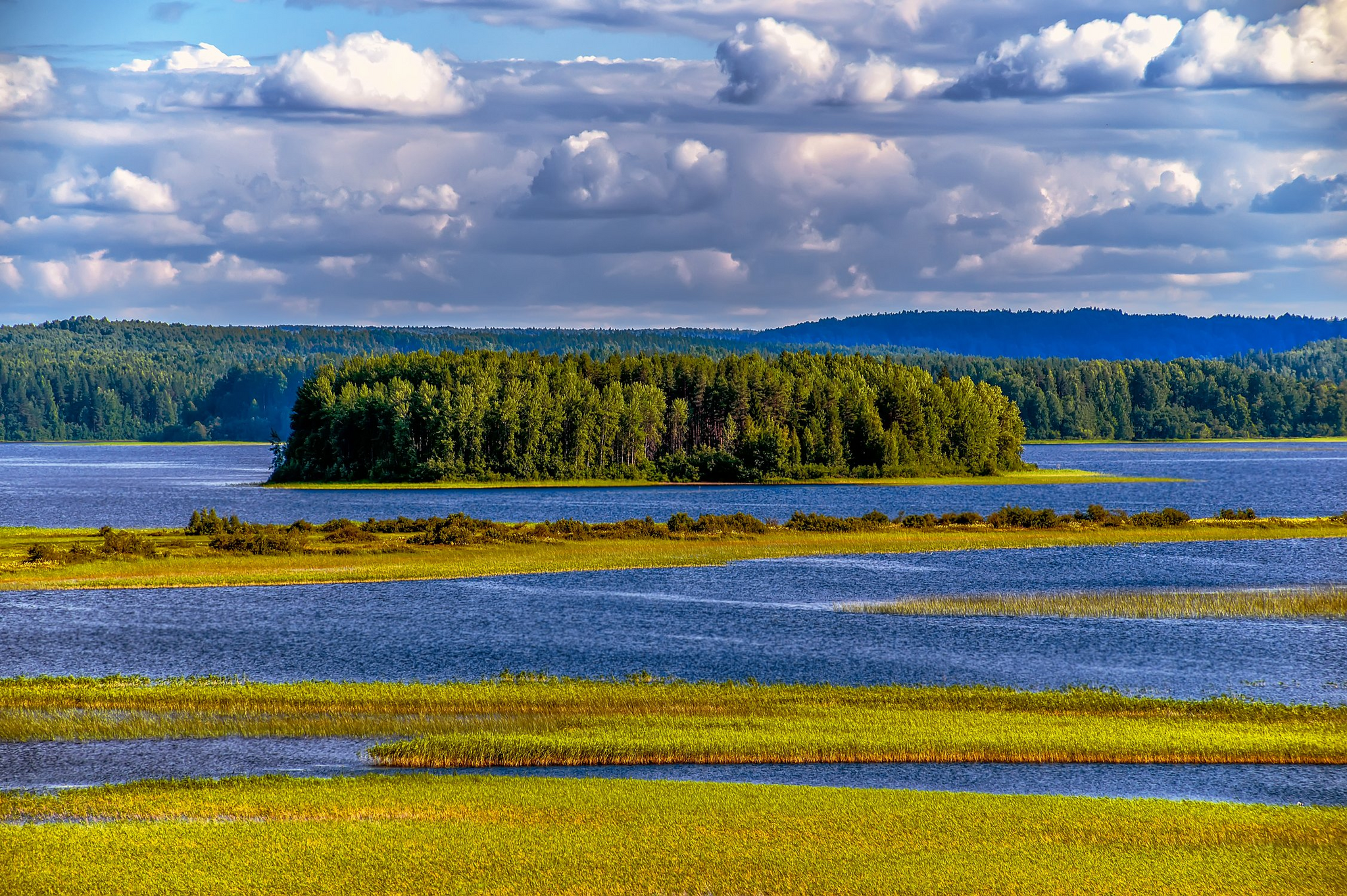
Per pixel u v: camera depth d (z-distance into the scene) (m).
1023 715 94.88
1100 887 60.94
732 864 63.56
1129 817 71.00
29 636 134.62
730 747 84.75
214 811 72.06
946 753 84.69
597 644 131.00
